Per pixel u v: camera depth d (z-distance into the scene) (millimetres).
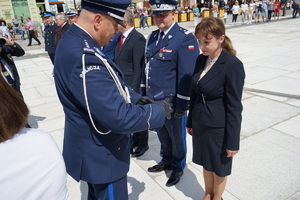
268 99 4555
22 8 21000
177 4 2273
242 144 3186
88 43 1294
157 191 2514
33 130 795
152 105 1390
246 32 13359
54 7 18531
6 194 680
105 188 1493
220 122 1816
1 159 686
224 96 1787
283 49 8508
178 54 2254
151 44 2465
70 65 1227
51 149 763
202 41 1717
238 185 2488
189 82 2217
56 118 4406
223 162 1909
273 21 18109
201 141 1960
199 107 1914
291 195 2324
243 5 17906
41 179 726
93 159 1396
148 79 2473
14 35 17828
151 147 3361
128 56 2906
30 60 10055
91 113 1219
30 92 5953
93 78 1185
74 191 2584
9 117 718
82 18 1334
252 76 5938
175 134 2457
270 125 3629
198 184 2586
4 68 3268
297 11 19141
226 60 1710
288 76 5746
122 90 1361
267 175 2605
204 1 28750
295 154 2930
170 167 2836
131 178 2729
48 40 7602
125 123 1224
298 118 3787
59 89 1344
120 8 1311
